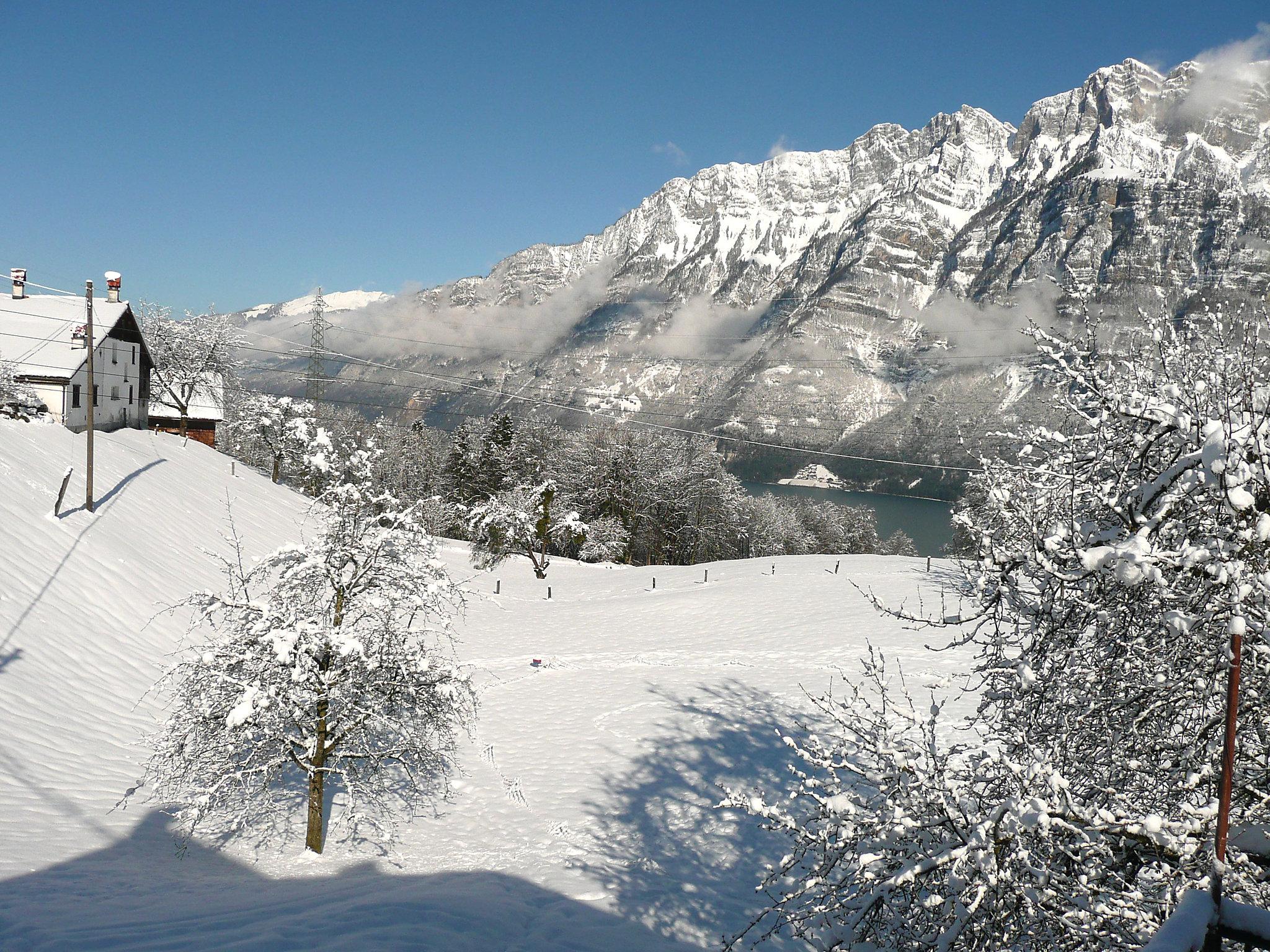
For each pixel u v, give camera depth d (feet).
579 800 58.75
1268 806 20.75
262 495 156.56
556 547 260.62
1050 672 21.29
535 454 312.71
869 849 22.53
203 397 230.27
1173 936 12.10
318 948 26.09
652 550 286.25
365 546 48.24
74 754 50.49
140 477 113.80
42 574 68.13
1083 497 21.68
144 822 45.21
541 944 31.48
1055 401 24.35
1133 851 21.09
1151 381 21.77
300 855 45.98
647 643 111.34
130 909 30.37
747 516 329.93
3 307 139.03
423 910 32.99
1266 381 19.69
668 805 57.67
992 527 22.84
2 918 27.14
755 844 50.93
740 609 126.82
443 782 59.41
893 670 86.79
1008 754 23.63
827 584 138.72
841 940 22.99
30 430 105.40
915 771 21.21
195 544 103.81
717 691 85.87
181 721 42.93
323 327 285.02
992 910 20.17
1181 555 17.33
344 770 46.85
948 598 119.34
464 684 50.83
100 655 64.44
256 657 43.60
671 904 40.96
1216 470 15.38
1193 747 21.36
